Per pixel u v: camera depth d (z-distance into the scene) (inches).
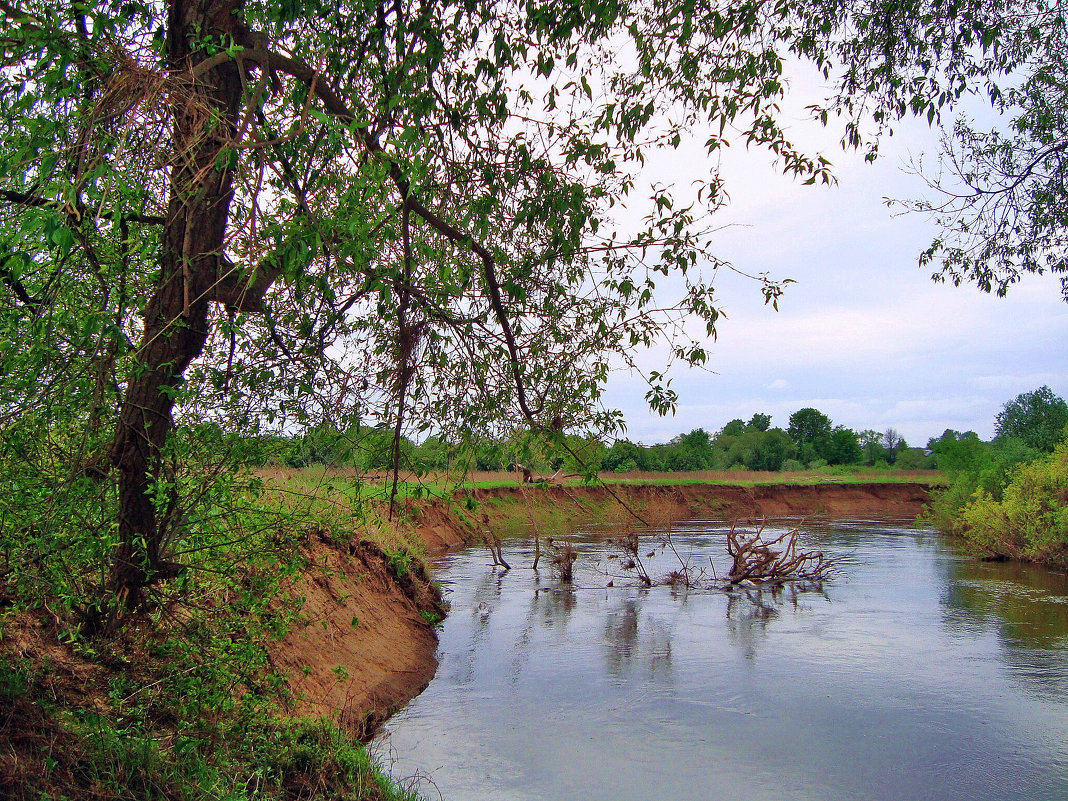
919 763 356.2
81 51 171.9
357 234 181.6
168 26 216.5
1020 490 1117.1
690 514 1989.4
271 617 263.9
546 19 224.4
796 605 740.0
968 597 786.2
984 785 333.1
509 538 1295.5
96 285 203.2
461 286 234.4
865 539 1393.9
